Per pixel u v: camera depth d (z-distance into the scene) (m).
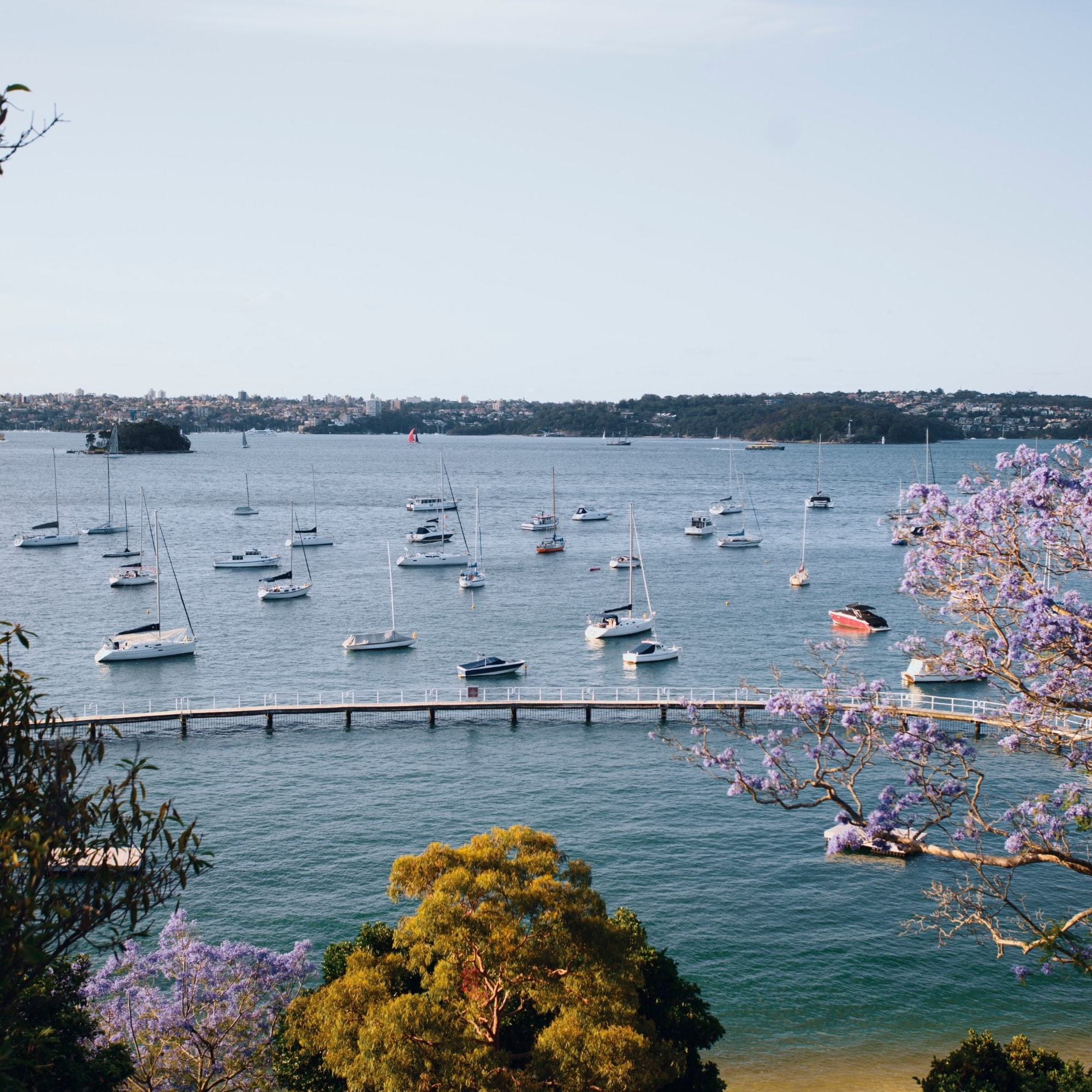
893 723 24.95
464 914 23.70
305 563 152.25
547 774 64.44
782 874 49.75
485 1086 21.42
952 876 49.19
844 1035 37.72
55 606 127.69
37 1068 16.70
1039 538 23.23
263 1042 29.34
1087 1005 39.66
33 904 14.05
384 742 71.56
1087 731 23.75
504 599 131.75
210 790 61.91
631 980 24.81
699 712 73.44
